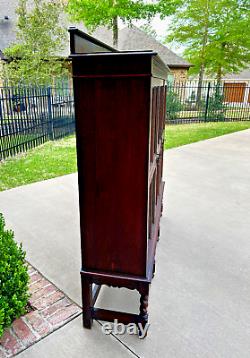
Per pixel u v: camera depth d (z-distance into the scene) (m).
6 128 5.53
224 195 3.69
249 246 2.46
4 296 1.53
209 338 1.53
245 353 1.44
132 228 1.36
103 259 1.44
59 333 1.54
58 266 2.14
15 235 2.59
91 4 10.00
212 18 13.44
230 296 1.84
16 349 1.44
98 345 1.48
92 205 1.36
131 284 1.45
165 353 1.44
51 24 10.75
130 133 1.22
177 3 10.97
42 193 3.67
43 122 6.98
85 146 1.28
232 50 14.12
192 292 1.87
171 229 2.74
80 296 1.82
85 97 1.21
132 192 1.31
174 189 3.87
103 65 1.14
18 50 10.73
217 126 10.51
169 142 7.20
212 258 2.26
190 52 14.61
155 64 1.24
